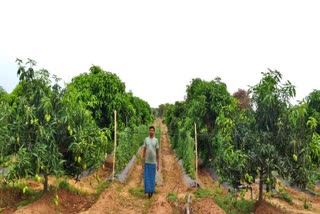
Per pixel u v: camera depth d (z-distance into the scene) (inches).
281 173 201.6
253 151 203.9
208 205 219.0
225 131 224.7
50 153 204.2
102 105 351.6
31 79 214.5
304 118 205.3
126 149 390.3
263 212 211.2
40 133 201.0
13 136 203.5
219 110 357.4
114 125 321.7
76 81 352.2
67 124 214.8
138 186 309.0
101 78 349.1
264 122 209.3
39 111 209.0
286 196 270.7
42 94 210.8
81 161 224.5
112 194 244.8
